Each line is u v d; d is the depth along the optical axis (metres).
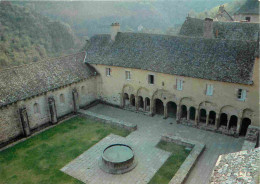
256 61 30.03
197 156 29.56
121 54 42.81
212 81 34.00
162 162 29.91
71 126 38.41
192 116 41.16
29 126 35.72
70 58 44.38
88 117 40.94
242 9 62.34
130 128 36.94
